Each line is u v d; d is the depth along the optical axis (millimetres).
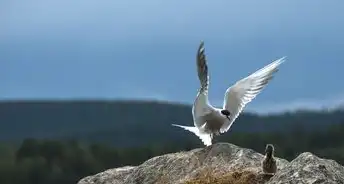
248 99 19094
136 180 20516
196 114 19141
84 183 21578
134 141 102562
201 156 19812
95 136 111625
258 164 19078
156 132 105500
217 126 19109
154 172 20297
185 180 19016
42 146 78875
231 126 19266
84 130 119688
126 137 105188
